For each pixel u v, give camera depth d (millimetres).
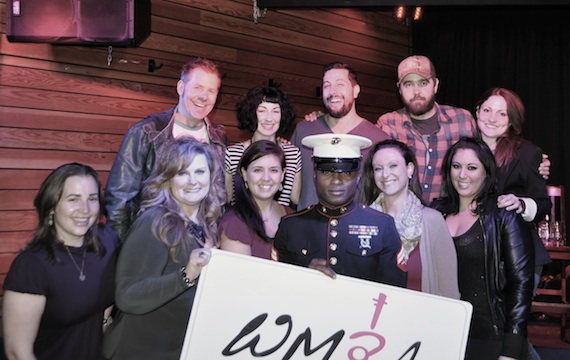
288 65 5340
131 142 2844
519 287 2363
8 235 3986
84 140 4285
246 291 2053
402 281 2293
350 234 2271
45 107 4121
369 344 2072
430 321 2080
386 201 2473
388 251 2279
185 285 2021
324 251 2271
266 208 2600
